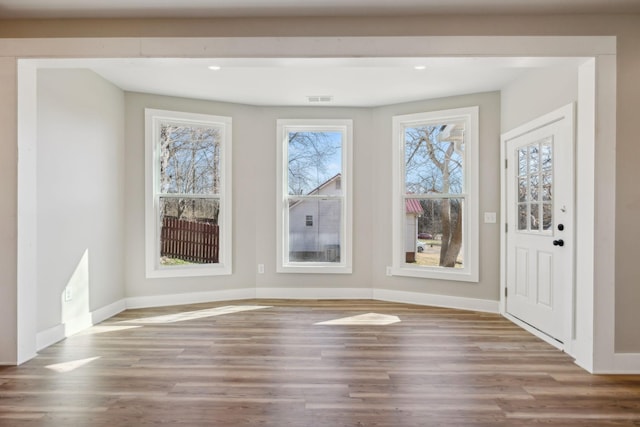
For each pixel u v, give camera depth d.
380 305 4.80
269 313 4.40
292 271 5.18
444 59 2.93
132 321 4.07
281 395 2.44
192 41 2.93
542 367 2.90
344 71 3.94
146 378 2.68
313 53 2.93
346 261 5.18
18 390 2.50
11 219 2.90
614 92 2.81
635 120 2.83
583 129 2.94
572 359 3.06
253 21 2.95
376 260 5.17
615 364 2.81
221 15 2.91
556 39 2.85
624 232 2.83
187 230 4.93
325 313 4.41
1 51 2.90
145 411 2.24
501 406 2.32
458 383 2.62
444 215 4.84
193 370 2.82
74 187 3.70
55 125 3.45
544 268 3.59
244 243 5.14
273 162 5.20
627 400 2.40
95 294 4.02
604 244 2.82
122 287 4.52
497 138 4.48
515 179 4.13
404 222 5.04
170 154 4.86
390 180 5.08
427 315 4.34
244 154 5.14
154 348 3.27
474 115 4.57
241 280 5.14
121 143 4.49
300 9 2.83
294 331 3.74
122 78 4.17
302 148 5.27
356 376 2.72
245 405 2.31
